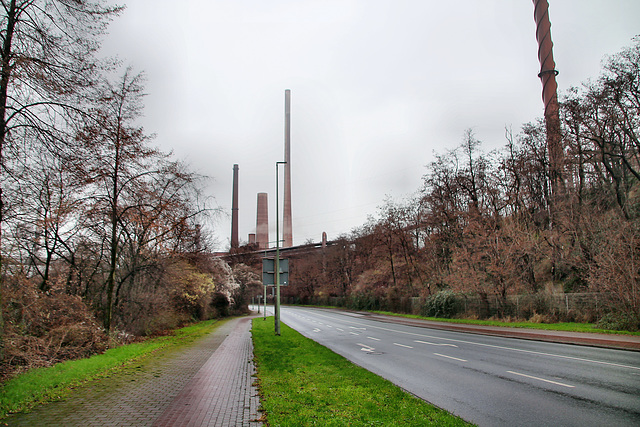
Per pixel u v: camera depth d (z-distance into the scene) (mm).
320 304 91938
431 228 45344
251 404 7824
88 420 6742
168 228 21109
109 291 17703
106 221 18172
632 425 6328
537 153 34469
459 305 36281
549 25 50781
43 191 15305
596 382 9438
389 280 59031
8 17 10164
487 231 32594
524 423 6586
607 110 26031
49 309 14492
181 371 11656
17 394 8195
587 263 23531
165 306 25438
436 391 9062
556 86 49938
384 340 21312
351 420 6355
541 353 14742
